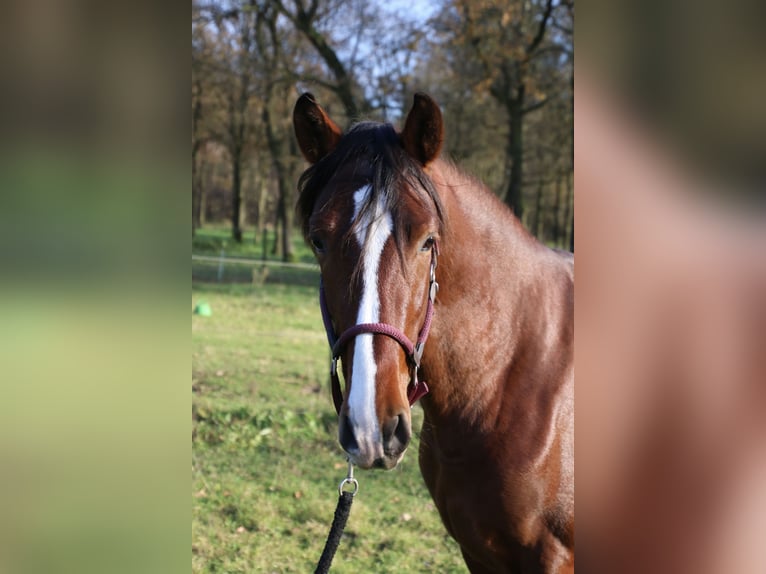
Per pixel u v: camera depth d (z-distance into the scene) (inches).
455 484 82.7
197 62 561.0
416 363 70.1
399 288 66.1
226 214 1039.0
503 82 566.6
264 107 601.9
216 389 224.4
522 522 79.6
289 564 130.4
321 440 189.0
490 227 83.0
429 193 70.3
